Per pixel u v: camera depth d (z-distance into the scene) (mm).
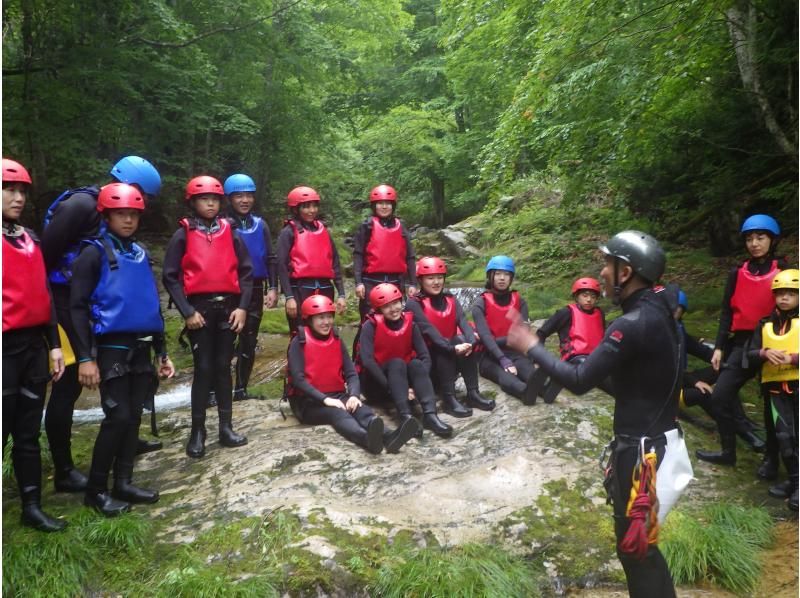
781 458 4086
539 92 6750
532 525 3215
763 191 8188
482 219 17750
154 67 10898
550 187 15734
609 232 12406
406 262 5469
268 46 13445
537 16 7266
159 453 4027
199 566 2785
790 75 7613
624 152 7469
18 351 2875
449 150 20359
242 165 16734
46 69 9844
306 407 4316
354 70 16469
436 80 20984
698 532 3189
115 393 3225
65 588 2717
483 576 2791
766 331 3775
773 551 3283
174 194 14711
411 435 3908
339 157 19500
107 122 10219
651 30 6250
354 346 4789
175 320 9180
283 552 2840
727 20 6938
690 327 6918
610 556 3117
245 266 3984
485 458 3895
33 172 10836
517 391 4641
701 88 8617
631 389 2289
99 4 10039
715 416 4078
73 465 3627
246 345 5352
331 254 5172
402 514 3227
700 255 9820
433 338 4648
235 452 3861
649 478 2188
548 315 8938
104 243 3174
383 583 2740
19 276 2816
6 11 9344
